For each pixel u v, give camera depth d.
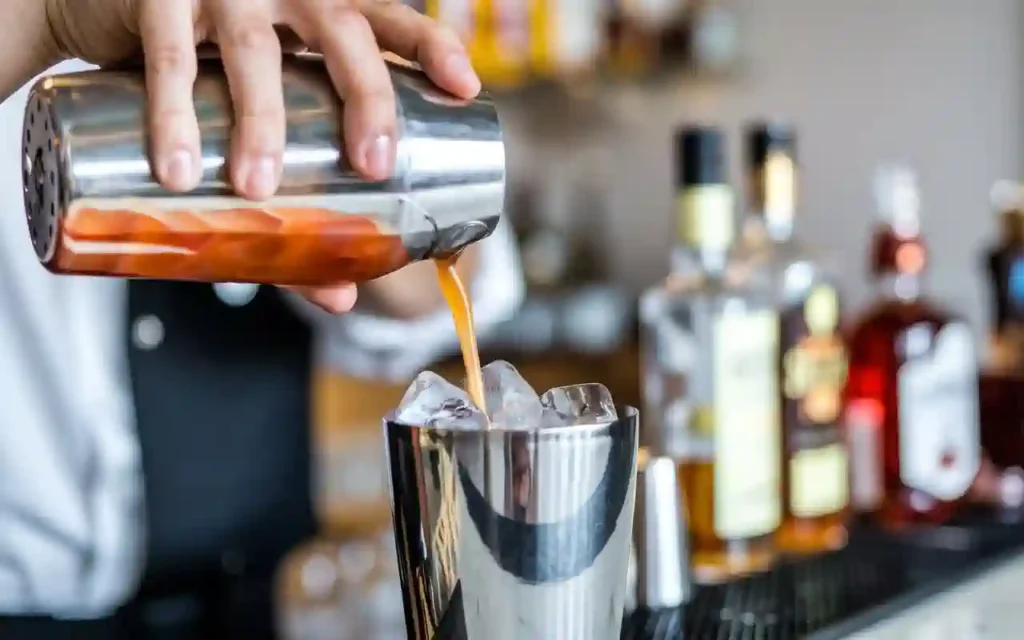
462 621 0.47
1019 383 1.05
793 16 2.01
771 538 0.90
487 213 0.55
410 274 1.29
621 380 2.33
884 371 1.02
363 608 1.15
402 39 0.55
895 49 1.85
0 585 1.30
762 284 0.94
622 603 0.49
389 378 1.51
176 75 0.48
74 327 1.24
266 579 1.36
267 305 1.39
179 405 1.33
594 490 0.46
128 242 0.49
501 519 0.46
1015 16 1.69
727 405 0.88
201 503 1.35
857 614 0.72
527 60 2.15
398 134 0.52
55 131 0.47
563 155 2.53
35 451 1.26
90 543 1.28
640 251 2.41
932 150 1.80
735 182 2.14
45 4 0.57
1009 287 1.07
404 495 0.48
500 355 2.34
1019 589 0.82
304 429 1.45
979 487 1.07
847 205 1.92
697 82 2.24
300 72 0.51
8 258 1.22
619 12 2.23
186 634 1.30
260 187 0.49
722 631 0.68
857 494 1.04
